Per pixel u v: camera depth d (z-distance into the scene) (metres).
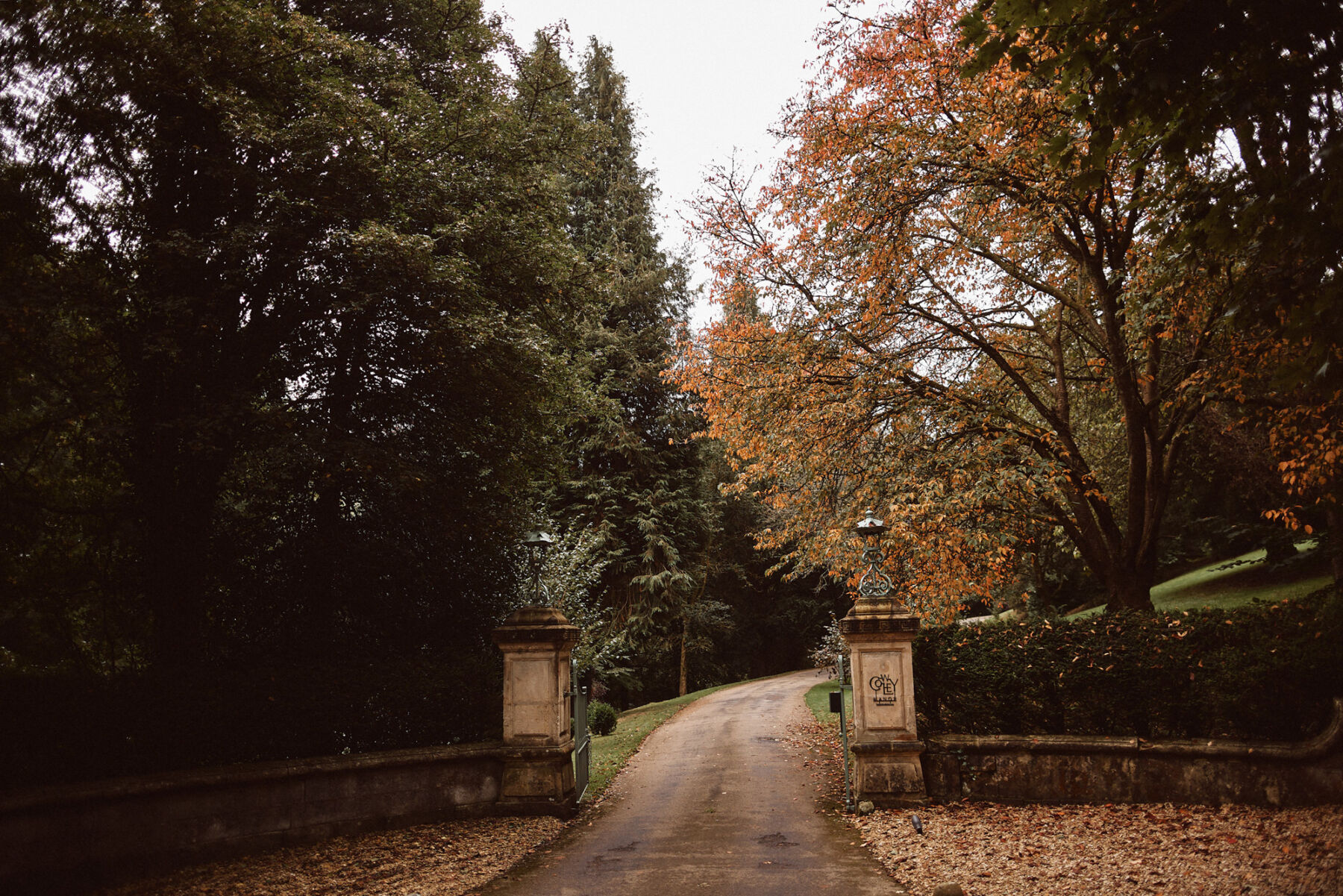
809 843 7.83
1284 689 7.62
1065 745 8.62
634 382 28.66
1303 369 5.12
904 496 11.20
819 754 13.15
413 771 9.14
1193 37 4.74
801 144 12.32
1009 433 11.44
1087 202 10.07
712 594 36.53
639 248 30.89
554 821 9.27
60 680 7.10
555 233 11.71
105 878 6.70
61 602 9.33
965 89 10.33
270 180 9.12
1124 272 10.32
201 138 9.30
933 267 12.03
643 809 9.93
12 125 7.92
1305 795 7.23
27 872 6.22
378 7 11.72
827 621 37.78
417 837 8.54
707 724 18.28
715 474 32.41
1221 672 7.89
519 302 11.16
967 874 6.39
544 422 11.83
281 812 8.05
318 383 10.82
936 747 9.14
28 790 6.33
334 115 9.24
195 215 9.41
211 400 8.73
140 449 8.88
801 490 13.56
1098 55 4.98
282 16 10.18
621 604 28.50
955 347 12.79
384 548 10.74
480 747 9.60
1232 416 13.96
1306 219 4.96
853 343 12.34
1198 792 7.93
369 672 9.35
